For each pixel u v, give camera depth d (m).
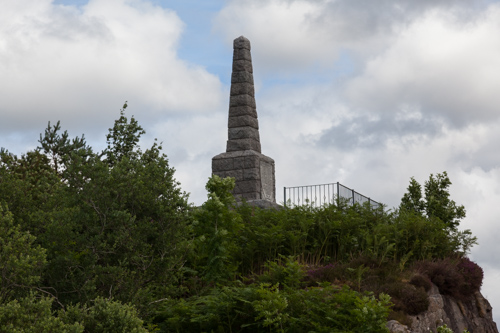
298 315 16.02
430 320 18.92
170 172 16.94
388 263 21.00
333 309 15.85
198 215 18.56
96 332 12.30
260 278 18.34
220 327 15.98
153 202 16.28
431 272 21.12
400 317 17.80
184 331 16.41
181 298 17.70
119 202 16.19
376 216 24.09
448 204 30.61
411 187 31.53
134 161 17.16
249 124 29.75
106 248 15.58
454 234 23.89
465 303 22.03
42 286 14.88
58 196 16.86
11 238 12.88
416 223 22.89
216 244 18.34
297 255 21.33
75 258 15.40
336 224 22.08
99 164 16.14
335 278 19.47
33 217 16.11
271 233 21.12
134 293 15.33
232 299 16.44
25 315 10.86
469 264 23.06
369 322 15.23
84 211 15.86
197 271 18.77
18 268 12.41
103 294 15.27
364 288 18.95
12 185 16.62
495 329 22.56
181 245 16.41
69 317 12.34
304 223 22.16
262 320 16.00
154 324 16.19
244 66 30.36
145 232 15.93
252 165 28.75
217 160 29.33
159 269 16.14
